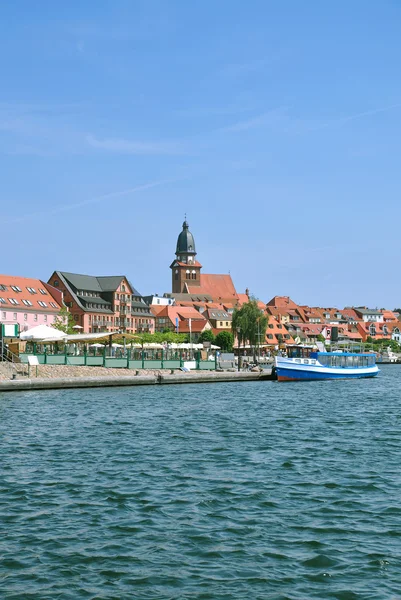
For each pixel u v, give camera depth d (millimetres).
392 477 28953
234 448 36156
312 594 16719
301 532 21312
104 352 92000
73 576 17656
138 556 19078
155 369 96812
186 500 24906
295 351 124875
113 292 181250
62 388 77625
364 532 21328
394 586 17219
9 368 78875
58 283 173875
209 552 19453
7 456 33344
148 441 38406
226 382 98125
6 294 151750
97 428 43844
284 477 28875
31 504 24297
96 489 26500
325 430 44062
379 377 125562
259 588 17031
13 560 18703
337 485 27422
